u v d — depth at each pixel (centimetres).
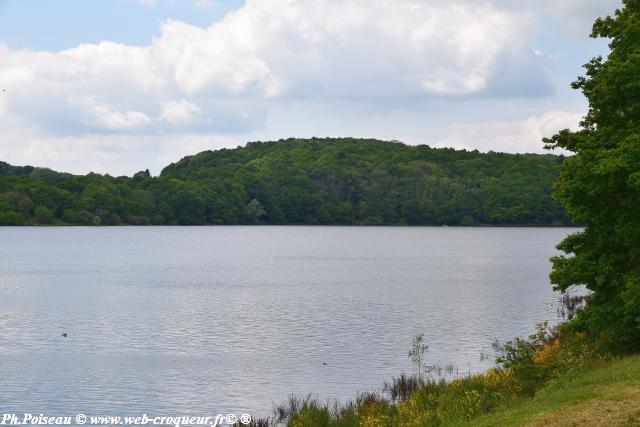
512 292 6831
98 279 8256
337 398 2884
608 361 2286
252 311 5466
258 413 2717
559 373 2220
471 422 1819
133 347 3975
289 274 9062
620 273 2495
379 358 3666
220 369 3422
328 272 9412
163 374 3322
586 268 2495
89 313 5331
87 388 3080
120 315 5225
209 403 2856
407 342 4106
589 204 2497
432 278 8500
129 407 2812
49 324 4788
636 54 2352
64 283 7738
